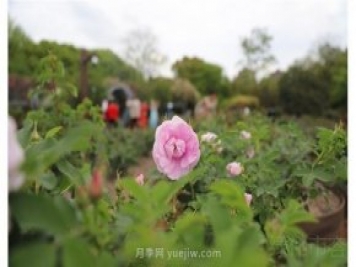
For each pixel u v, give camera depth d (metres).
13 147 0.52
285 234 0.71
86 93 7.93
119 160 3.87
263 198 1.44
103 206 0.54
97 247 0.51
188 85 11.79
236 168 1.53
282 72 9.77
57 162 0.69
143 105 8.38
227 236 0.49
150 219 0.59
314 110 8.59
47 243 0.48
